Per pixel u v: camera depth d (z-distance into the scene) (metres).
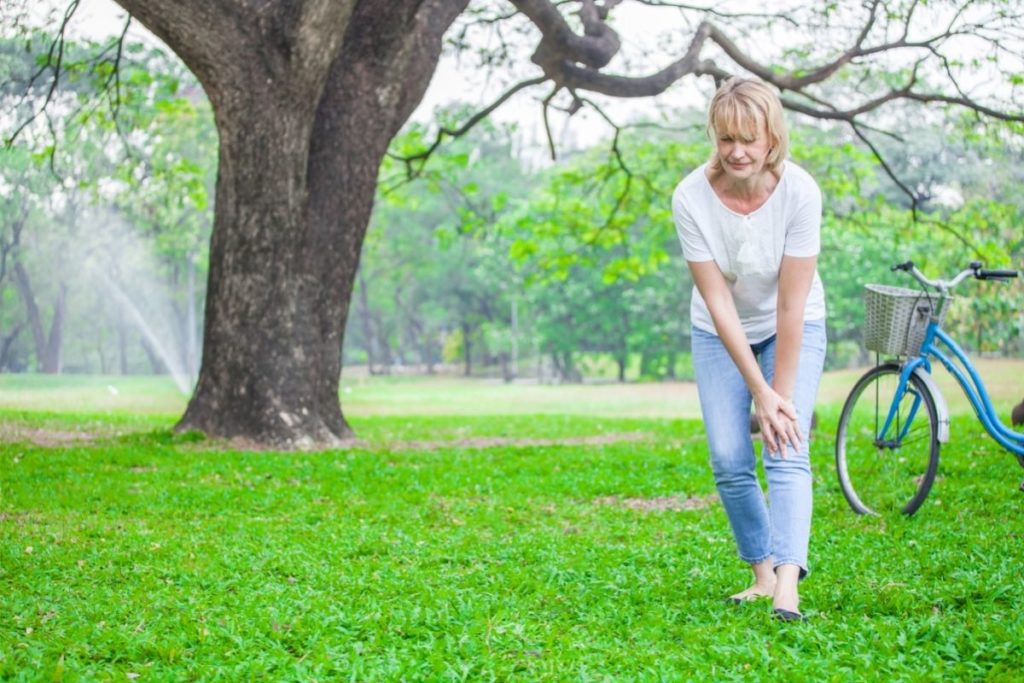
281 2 11.49
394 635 4.26
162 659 4.05
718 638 4.06
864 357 55.97
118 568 5.77
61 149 19.62
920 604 4.61
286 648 4.23
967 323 18.59
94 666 3.92
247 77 11.64
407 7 12.45
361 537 6.61
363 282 68.44
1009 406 13.30
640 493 8.66
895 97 15.86
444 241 21.05
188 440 12.00
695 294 4.95
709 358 4.81
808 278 4.48
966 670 3.74
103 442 12.06
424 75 13.06
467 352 74.94
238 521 7.38
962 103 15.36
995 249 17.17
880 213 20.91
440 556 5.99
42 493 8.35
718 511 7.52
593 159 45.69
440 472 9.97
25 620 4.53
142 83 16.89
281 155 11.94
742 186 4.43
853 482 7.70
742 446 4.72
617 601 4.88
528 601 4.84
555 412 27.59
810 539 6.15
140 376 45.34
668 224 23.67
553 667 3.78
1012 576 5.02
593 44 13.18
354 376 76.50
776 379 4.54
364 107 12.66
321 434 12.30
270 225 12.12
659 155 23.33
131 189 24.50
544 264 22.17
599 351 61.53
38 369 38.00
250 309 12.23
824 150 20.94
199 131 31.77
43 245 33.06
